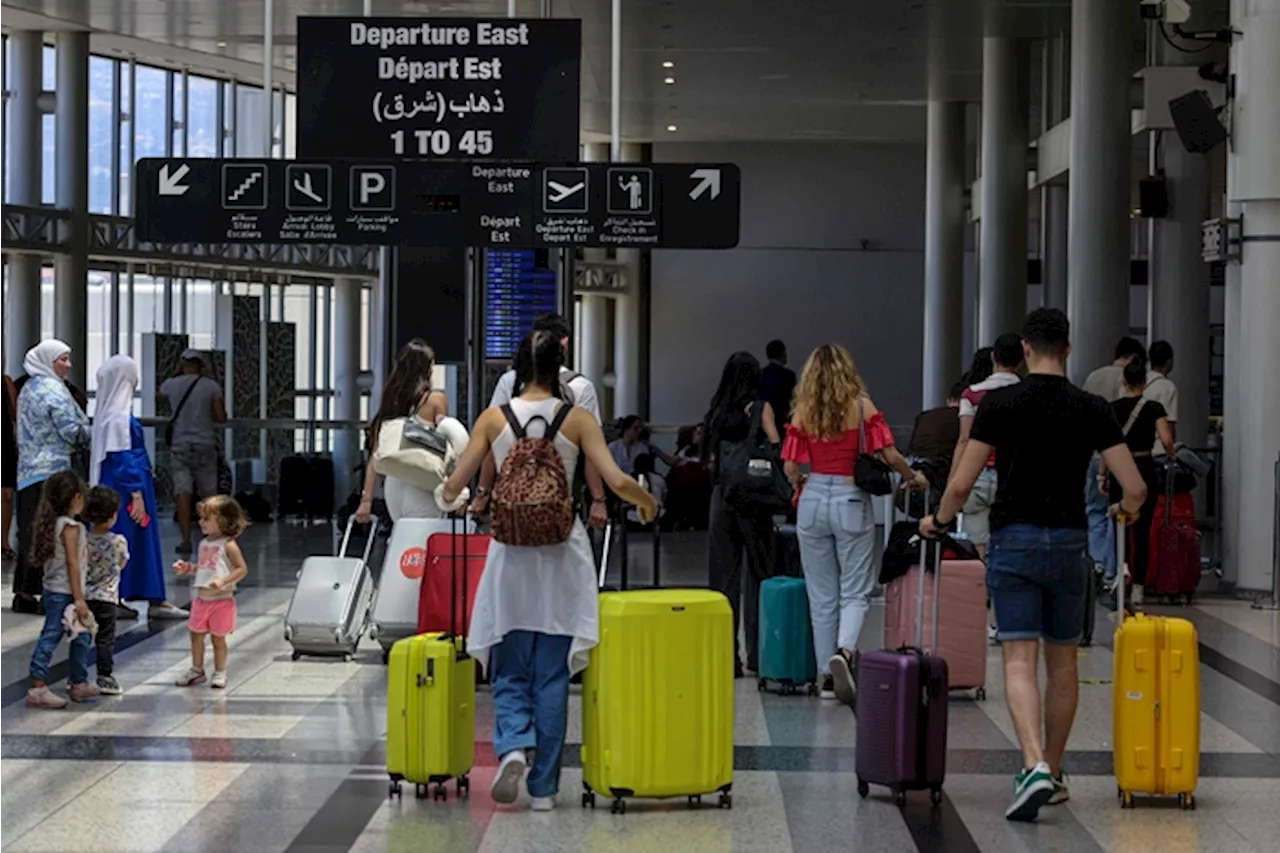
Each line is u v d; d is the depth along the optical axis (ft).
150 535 41.65
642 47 93.35
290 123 108.37
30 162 84.48
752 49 93.91
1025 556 22.98
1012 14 85.56
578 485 23.17
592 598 22.89
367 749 27.27
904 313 136.87
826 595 31.68
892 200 136.77
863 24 87.40
